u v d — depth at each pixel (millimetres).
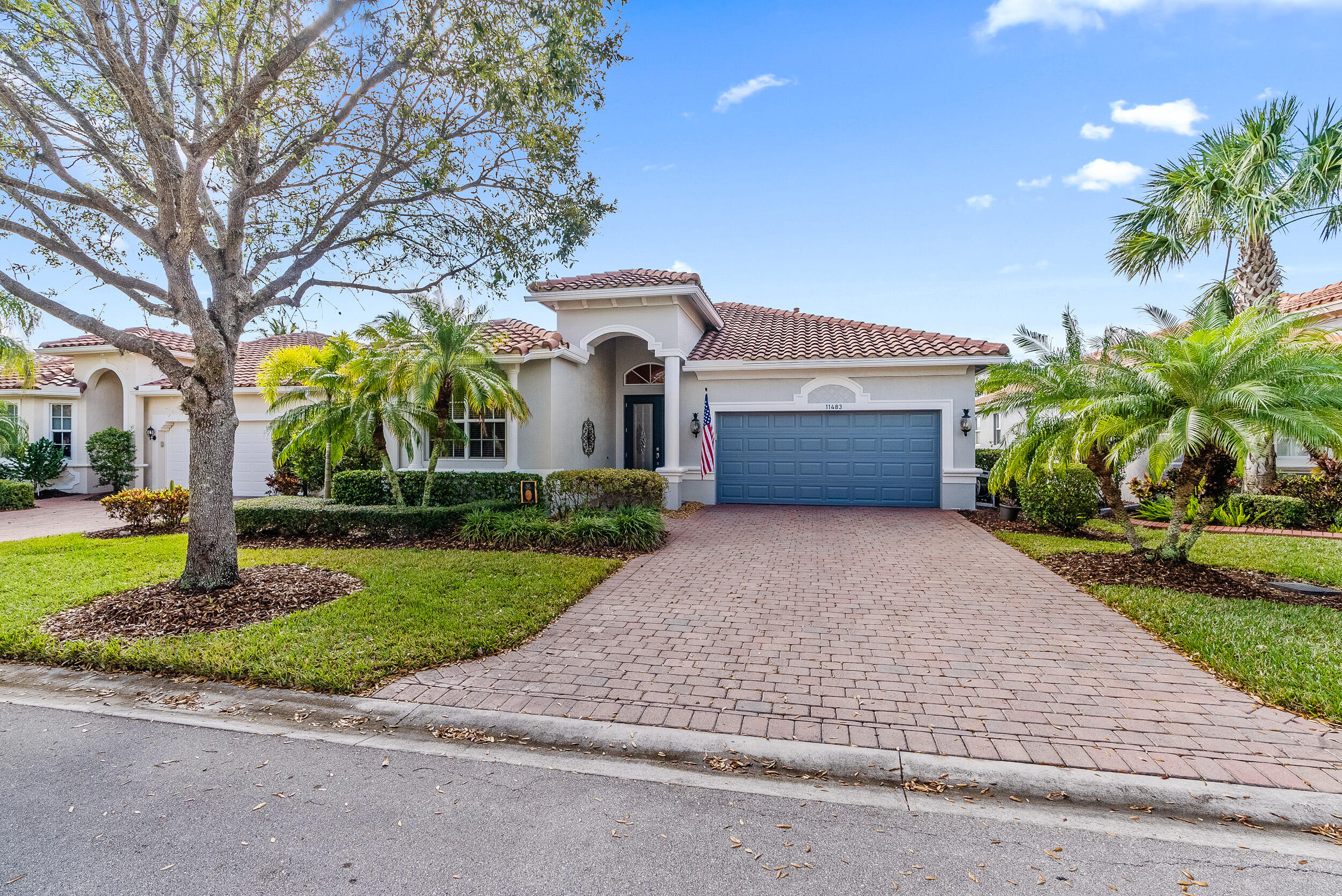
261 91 6141
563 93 7023
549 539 9656
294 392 12219
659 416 16641
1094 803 3273
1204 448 7602
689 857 2801
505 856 2801
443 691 4594
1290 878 2668
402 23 6902
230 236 6797
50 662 5113
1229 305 12797
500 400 10945
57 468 18422
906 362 13984
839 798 3318
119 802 3246
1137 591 6980
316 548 9656
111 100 6496
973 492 14047
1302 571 7758
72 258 6203
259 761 3691
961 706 4312
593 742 3902
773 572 8234
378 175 7465
